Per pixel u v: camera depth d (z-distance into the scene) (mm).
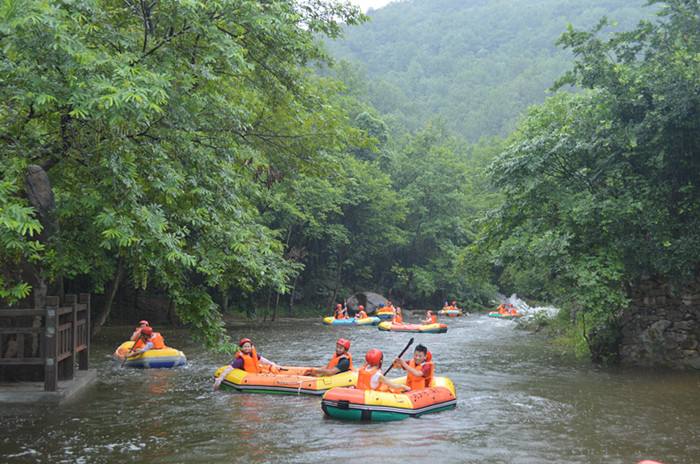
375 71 165875
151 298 31469
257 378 11664
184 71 9938
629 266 15477
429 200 48188
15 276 10688
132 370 14641
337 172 14992
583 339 19125
